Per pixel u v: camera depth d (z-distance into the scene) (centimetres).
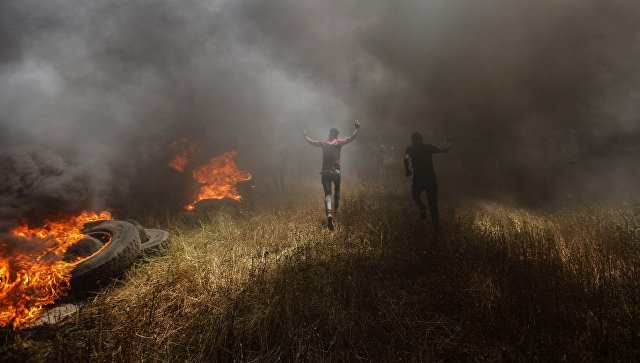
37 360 233
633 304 267
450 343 251
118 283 376
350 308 293
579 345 226
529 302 279
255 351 249
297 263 386
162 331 266
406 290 342
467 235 459
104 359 231
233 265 388
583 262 342
